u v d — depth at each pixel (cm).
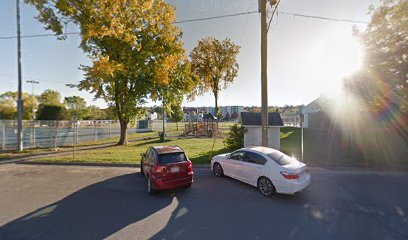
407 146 1114
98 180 788
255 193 650
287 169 595
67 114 3769
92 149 1586
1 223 456
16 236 404
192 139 2286
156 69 1775
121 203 569
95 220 470
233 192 659
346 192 648
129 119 1961
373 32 1157
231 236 404
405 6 1004
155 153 663
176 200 592
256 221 466
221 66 4016
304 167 624
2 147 1633
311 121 2520
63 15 1394
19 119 1514
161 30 1825
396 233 414
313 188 686
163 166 627
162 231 422
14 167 1016
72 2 1338
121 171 928
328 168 942
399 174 847
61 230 427
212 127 2891
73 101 6306
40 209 529
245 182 710
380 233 415
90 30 1373
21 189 683
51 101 5478
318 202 574
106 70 1450
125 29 1575
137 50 1792
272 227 439
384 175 835
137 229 430
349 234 412
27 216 490
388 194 629
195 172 909
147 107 2064
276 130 1475
